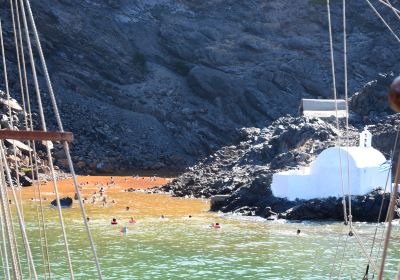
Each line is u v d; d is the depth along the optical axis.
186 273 40.03
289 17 177.88
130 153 136.62
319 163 68.44
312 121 96.50
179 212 71.56
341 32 173.25
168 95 161.00
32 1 156.88
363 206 62.66
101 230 56.69
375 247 47.78
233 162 98.19
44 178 102.56
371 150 69.44
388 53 162.25
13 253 13.77
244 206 71.56
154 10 182.00
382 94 106.62
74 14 163.88
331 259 44.16
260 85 161.00
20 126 116.25
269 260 44.16
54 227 56.97
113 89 157.25
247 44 172.50
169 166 138.38
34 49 148.62
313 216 64.81
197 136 151.88
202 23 179.38
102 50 163.12
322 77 162.50
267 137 102.69
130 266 41.88
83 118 141.00
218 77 162.12
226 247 49.22
